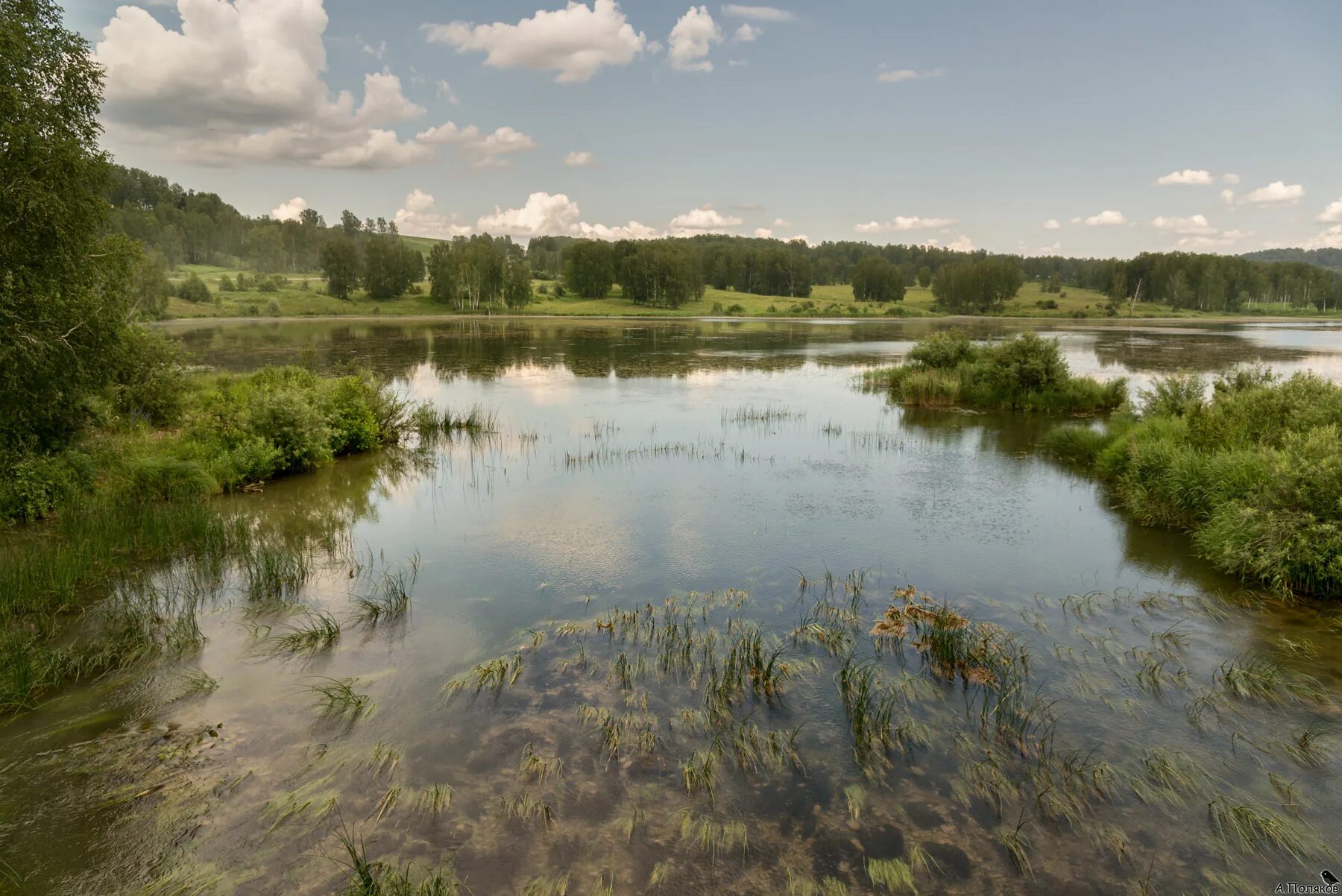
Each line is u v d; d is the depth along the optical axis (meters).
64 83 14.60
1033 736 6.31
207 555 10.89
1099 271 182.75
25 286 13.86
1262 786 5.66
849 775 5.80
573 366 41.56
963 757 6.01
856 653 7.87
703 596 9.41
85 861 4.88
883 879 4.73
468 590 9.67
